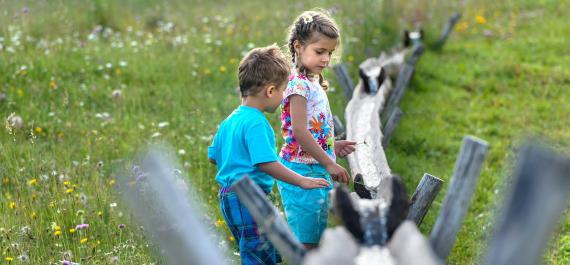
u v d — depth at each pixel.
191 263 2.43
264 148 3.71
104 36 10.86
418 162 7.03
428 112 8.70
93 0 12.11
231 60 9.57
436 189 3.70
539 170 1.95
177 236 2.45
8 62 8.88
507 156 7.19
